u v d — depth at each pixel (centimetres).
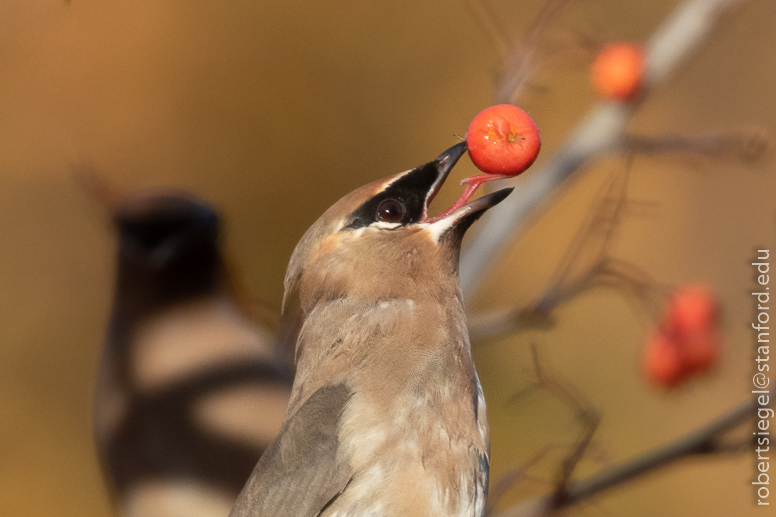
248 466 707
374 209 605
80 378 1367
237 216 1430
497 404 1307
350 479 535
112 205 802
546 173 858
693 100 1527
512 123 569
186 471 711
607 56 792
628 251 1457
